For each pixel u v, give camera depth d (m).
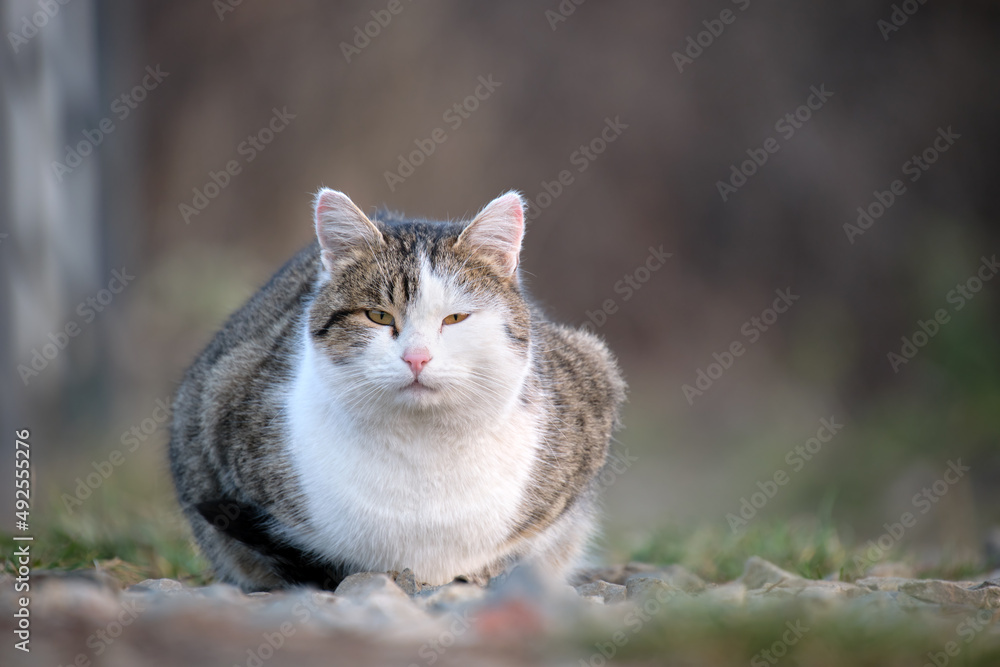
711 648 3.71
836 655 3.67
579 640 3.77
